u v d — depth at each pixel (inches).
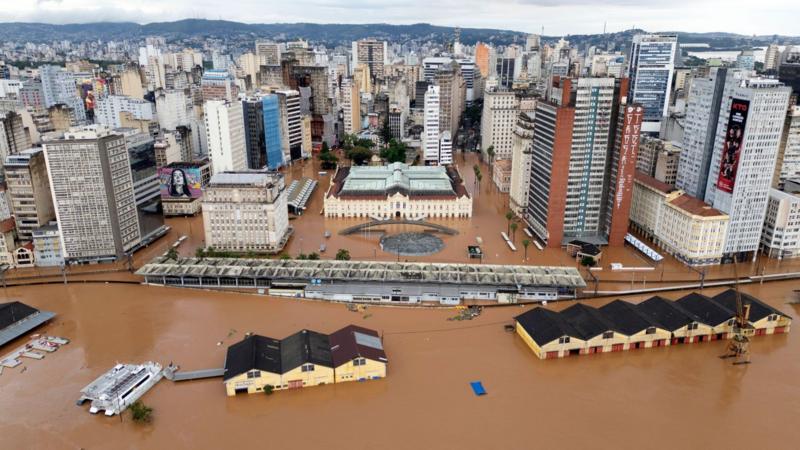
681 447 5900.6
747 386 6988.2
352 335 7445.9
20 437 6018.7
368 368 6998.0
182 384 6948.8
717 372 7283.5
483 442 5935.0
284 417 6348.4
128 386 6688.0
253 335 7445.9
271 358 6998.0
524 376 7135.8
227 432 6092.5
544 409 6491.1
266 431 6112.2
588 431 6122.1
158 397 6688.0
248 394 6761.8
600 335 7608.3
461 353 7662.4
